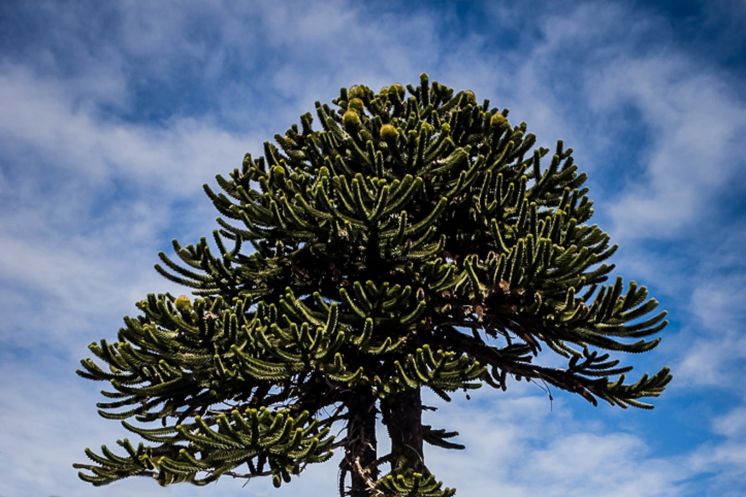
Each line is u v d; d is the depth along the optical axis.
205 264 11.07
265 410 8.54
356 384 9.93
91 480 9.74
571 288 9.34
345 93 12.96
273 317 10.51
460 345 11.38
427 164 10.60
